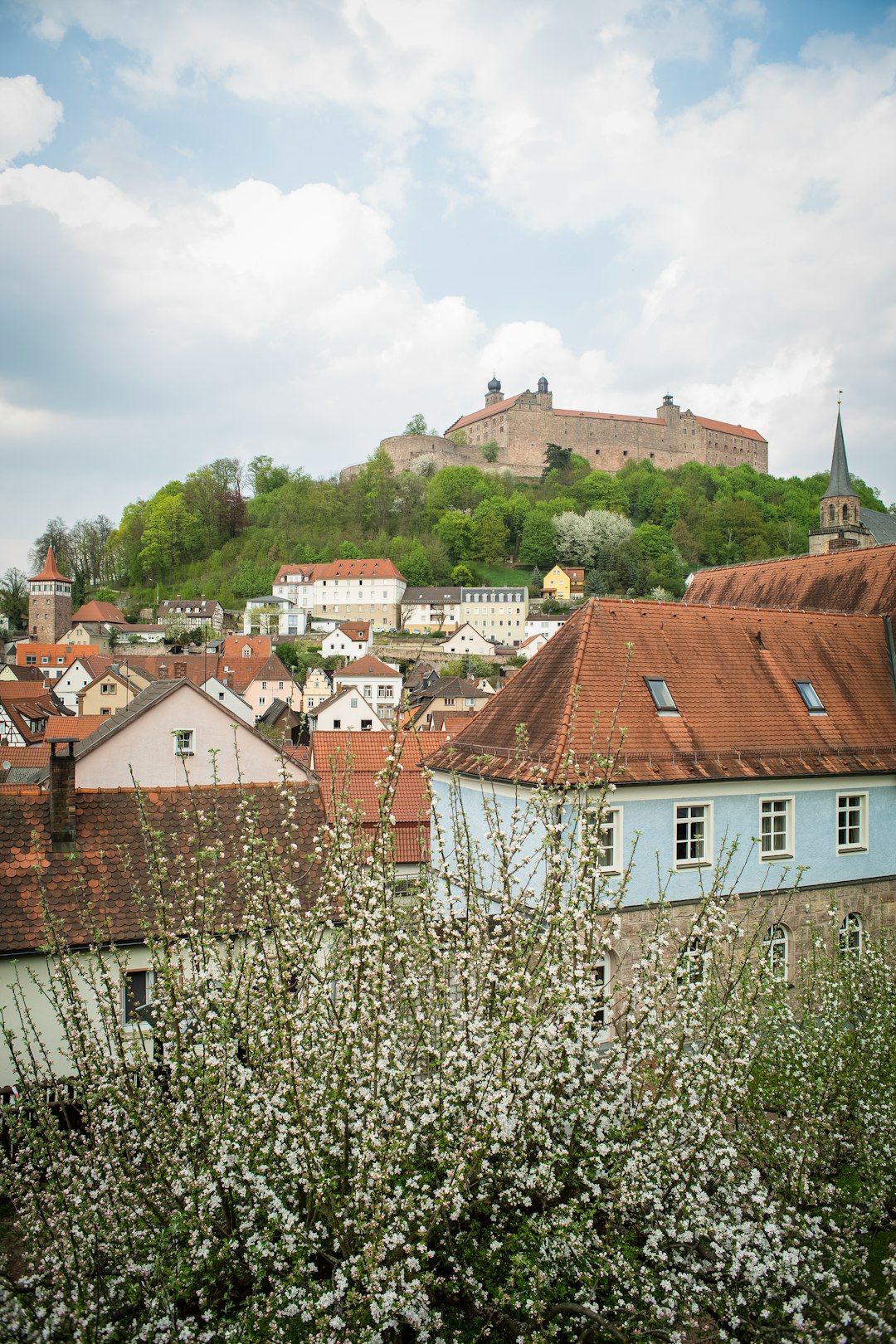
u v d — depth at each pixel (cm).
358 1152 790
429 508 16825
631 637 2231
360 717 7162
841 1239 991
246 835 1047
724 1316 855
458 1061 828
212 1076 842
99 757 2689
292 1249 784
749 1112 1135
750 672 2306
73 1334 778
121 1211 873
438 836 970
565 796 1049
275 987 881
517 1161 886
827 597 2978
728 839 2056
